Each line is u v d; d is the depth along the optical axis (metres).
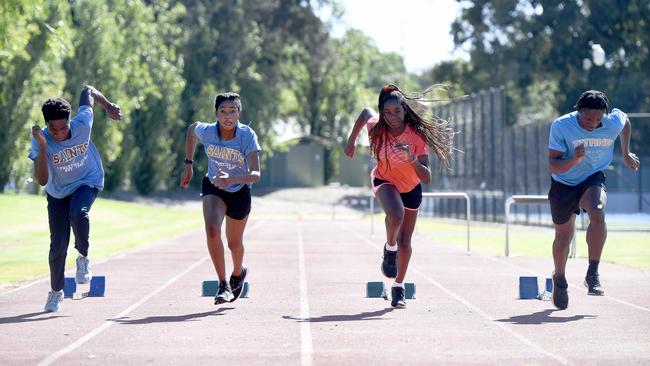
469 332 15.61
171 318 17.50
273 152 144.62
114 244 45.31
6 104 80.31
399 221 18.00
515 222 68.94
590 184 18.36
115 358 13.09
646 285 24.06
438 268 30.03
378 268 30.50
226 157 18.19
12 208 68.25
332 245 44.97
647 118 110.94
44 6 59.09
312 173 146.38
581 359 12.97
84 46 96.50
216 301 18.47
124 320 17.19
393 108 17.75
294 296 21.64
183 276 27.25
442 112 81.75
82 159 17.72
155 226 68.88
